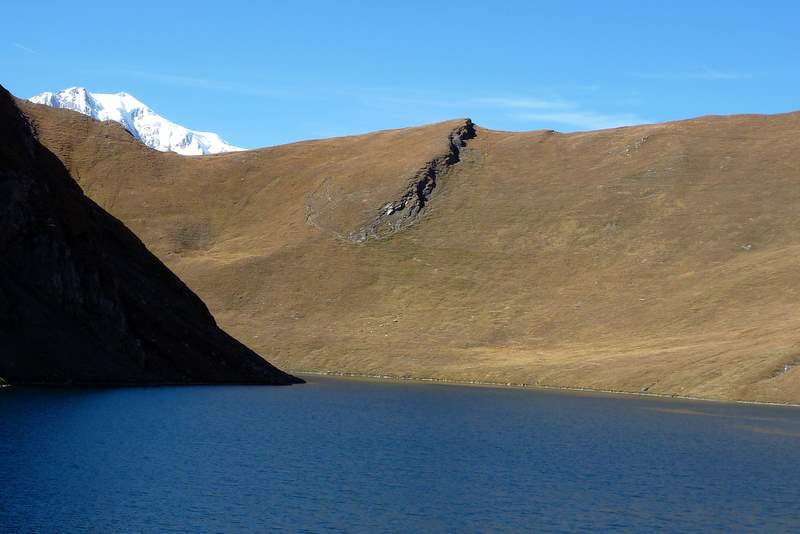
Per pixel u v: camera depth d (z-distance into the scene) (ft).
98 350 285.23
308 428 226.38
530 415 282.77
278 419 240.73
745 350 404.77
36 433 180.96
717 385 370.53
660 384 388.37
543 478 171.53
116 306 302.45
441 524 133.59
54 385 254.27
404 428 237.86
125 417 213.87
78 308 287.69
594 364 433.48
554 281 596.29
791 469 190.39
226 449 184.03
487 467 181.27
